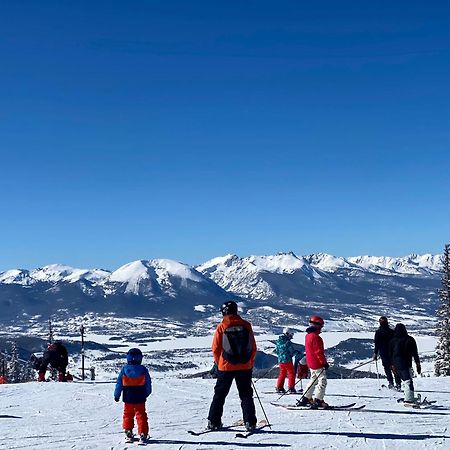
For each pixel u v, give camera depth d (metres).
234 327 9.51
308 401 12.41
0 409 13.66
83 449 8.98
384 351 16.41
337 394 15.28
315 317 12.58
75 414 12.79
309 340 12.36
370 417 11.35
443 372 42.94
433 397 14.75
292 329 15.91
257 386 17.39
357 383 17.98
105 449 8.94
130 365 9.47
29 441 9.72
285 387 17.08
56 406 14.06
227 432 9.95
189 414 12.43
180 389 17.00
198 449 8.73
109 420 11.88
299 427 10.30
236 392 16.11
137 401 9.38
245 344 9.50
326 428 10.20
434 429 10.13
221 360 9.59
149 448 8.86
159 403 14.15
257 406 13.12
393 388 16.34
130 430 9.39
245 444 8.97
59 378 21.47
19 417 12.45
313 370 12.38
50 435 10.23
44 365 21.28
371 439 9.29
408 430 10.04
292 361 15.59
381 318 16.64
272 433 9.79
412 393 12.80
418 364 12.98
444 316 44.22
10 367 61.94
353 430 10.02
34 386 18.69
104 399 15.33
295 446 8.80
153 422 11.41
